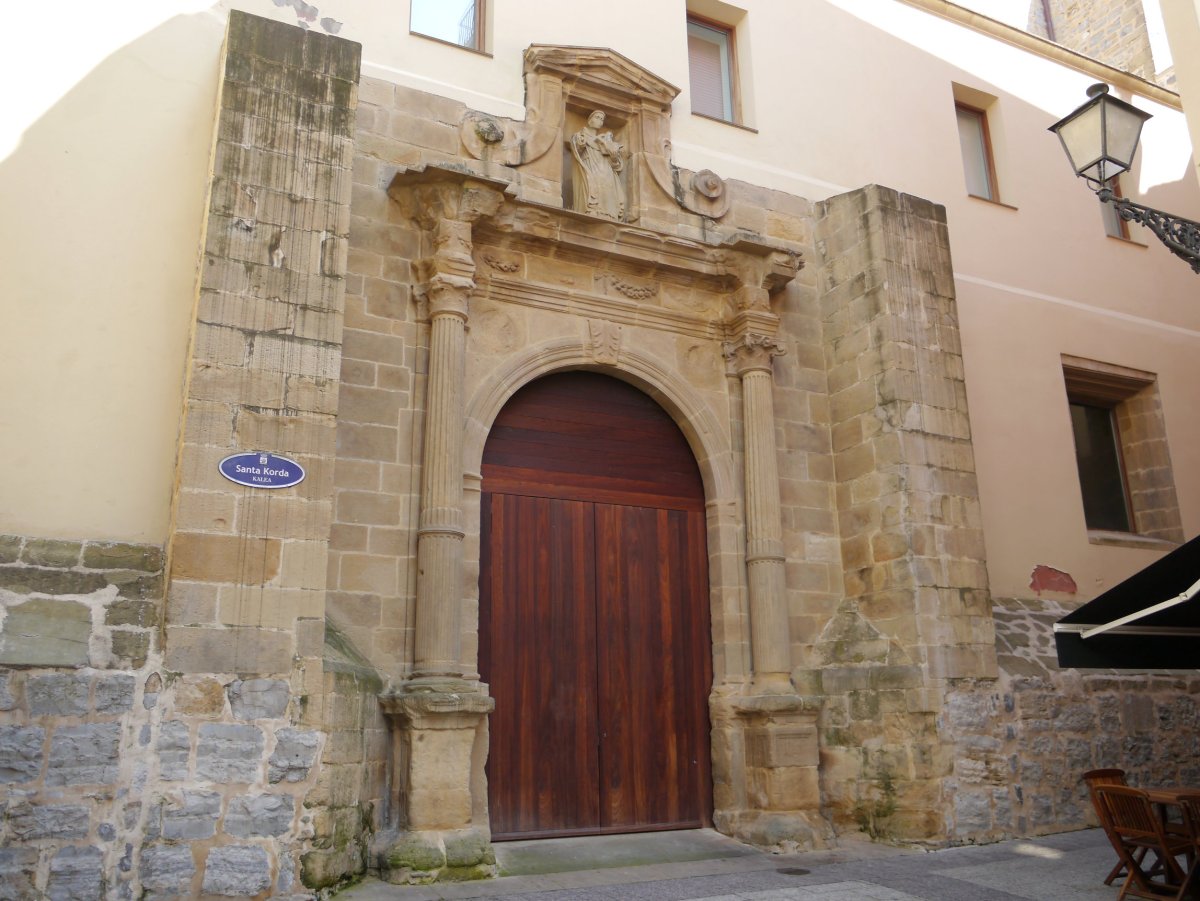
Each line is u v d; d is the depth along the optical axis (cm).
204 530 734
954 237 1377
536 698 976
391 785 843
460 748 842
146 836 673
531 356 1028
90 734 680
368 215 977
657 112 1165
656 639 1055
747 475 1101
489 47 1114
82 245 827
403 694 834
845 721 1056
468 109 1062
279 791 712
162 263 855
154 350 832
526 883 804
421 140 1025
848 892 787
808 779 1007
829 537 1146
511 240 1035
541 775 959
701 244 1120
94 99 864
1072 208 1524
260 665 727
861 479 1131
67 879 650
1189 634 801
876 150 1352
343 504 898
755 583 1070
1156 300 1562
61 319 804
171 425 823
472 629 926
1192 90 918
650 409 1123
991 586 1224
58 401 787
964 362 1306
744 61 1298
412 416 949
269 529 754
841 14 1395
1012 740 1054
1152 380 1509
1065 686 1120
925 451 1102
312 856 715
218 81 891
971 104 1512
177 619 712
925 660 1020
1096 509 1462
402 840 804
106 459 791
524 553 1007
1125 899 769
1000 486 1284
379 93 1016
